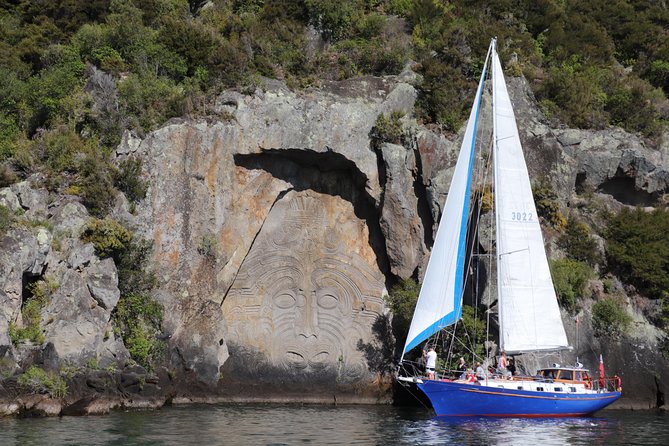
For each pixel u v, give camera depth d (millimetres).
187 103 53531
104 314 46844
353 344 54719
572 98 63750
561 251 56594
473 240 49875
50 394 41781
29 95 55344
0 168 49844
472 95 59000
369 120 55625
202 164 52312
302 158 54844
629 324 55062
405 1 68125
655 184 62094
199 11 65250
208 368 50469
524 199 46719
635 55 75688
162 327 49469
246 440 34344
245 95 54219
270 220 55062
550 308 46406
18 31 62188
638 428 40750
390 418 43312
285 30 61875
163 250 50781
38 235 45656
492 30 63844
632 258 57375
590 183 61531
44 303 45500
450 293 45500
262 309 53906
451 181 49750
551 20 72812
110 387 44875
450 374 50312
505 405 43438
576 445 34719
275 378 53000
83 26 59156
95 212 49594
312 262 55281
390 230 54812
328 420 42031
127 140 52094
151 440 33812
